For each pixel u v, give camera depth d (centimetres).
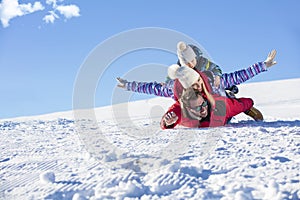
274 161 296
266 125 511
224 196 221
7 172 316
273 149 347
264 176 256
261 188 229
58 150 412
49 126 685
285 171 267
